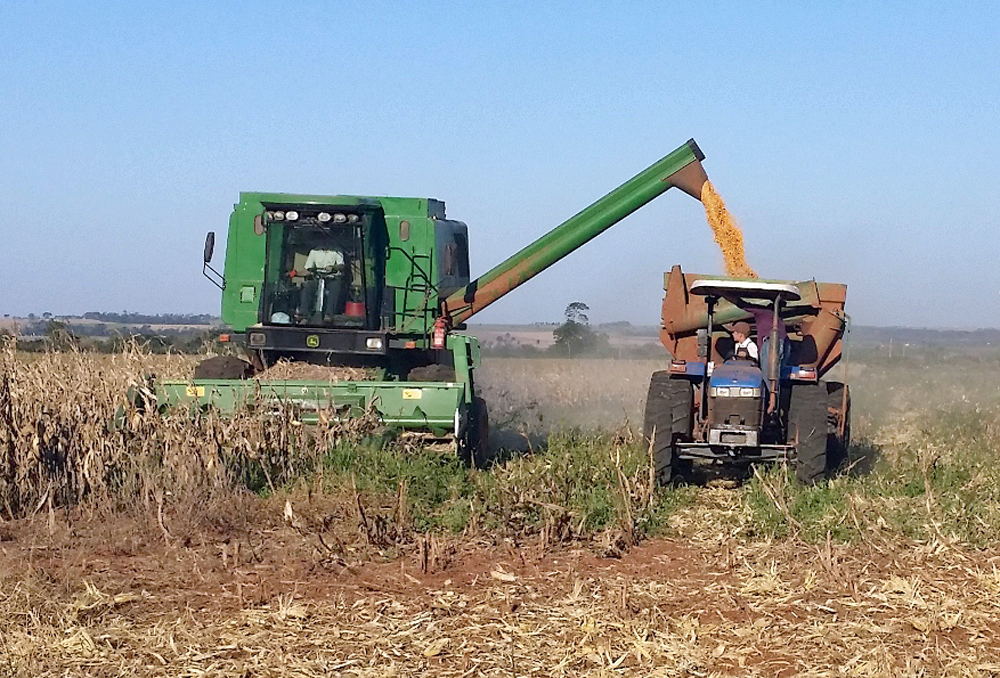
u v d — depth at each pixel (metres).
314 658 6.82
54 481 10.44
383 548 9.37
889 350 41.09
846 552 9.37
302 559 9.00
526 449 15.09
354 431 12.04
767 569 8.86
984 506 10.55
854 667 6.74
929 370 34.66
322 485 11.07
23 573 8.36
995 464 12.64
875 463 13.42
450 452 12.26
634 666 6.78
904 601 8.01
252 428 11.59
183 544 9.34
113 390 12.25
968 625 7.55
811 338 13.62
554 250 14.54
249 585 8.34
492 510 10.17
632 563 9.16
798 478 11.69
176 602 7.90
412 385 12.39
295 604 7.81
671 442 11.90
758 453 11.88
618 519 9.94
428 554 8.86
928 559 9.23
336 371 13.60
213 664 6.71
